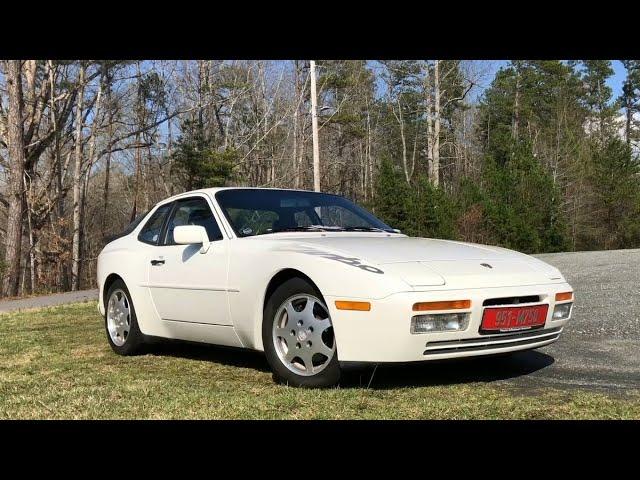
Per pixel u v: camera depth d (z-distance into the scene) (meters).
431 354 4.10
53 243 29.81
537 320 4.47
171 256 5.72
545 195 35.41
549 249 34.88
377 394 4.25
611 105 74.50
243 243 5.08
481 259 4.70
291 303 4.60
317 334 4.41
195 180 33.25
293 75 45.22
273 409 3.93
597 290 9.86
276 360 4.64
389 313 4.02
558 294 4.63
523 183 35.59
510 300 4.34
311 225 5.61
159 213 6.33
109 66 33.12
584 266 14.00
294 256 4.55
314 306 4.46
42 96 30.92
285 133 45.47
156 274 5.87
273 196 5.89
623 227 40.47
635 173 41.88
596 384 4.53
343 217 5.94
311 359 4.46
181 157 32.94
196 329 5.50
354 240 4.98
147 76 39.44
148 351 6.42
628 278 11.04
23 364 5.96
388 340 4.03
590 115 73.38
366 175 58.81
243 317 4.95
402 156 63.50
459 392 4.29
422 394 4.23
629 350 5.77
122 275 6.27
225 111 43.16
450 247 4.94
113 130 39.25
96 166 48.34
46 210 31.09
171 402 4.16
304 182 47.62
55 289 30.03
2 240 35.25
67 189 35.59
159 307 5.86
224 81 41.56
